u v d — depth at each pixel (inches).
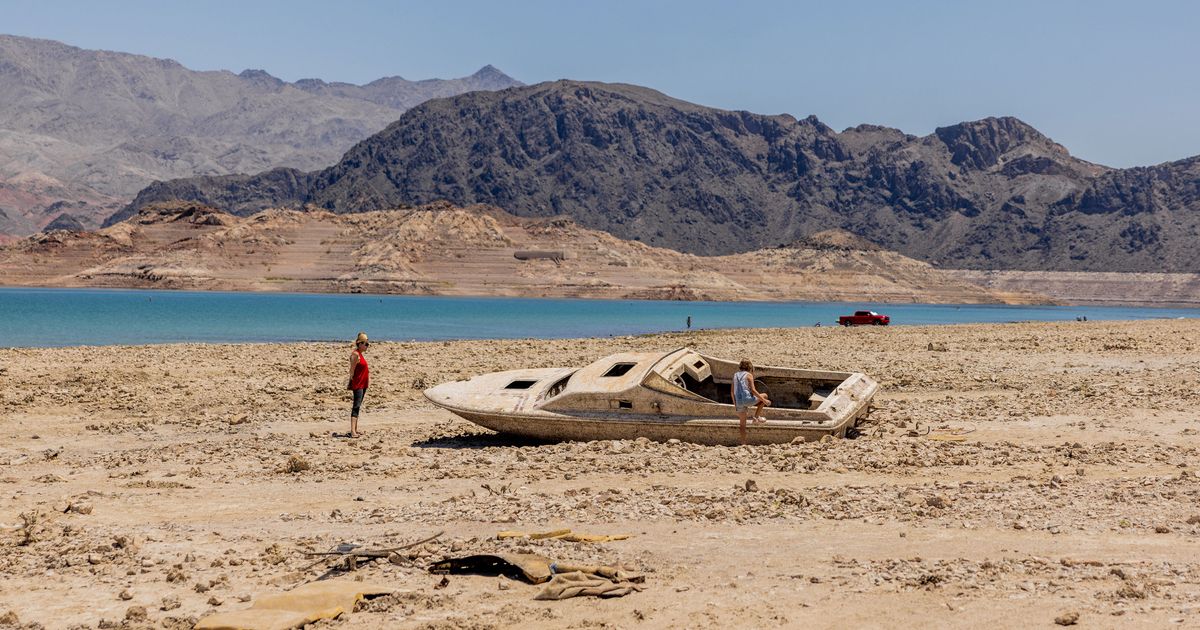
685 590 357.4
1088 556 391.2
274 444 756.6
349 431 827.4
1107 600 331.9
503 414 730.8
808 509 482.3
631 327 4576.8
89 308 6323.8
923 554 400.5
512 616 329.1
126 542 438.0
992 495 505.7
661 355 766.5
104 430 841.5
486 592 359.3
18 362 1326.3
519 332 3902.6
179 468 654.5
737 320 6112.2
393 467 641.0
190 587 376.8
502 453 686.5
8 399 981.2
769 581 366.9
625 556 404.2
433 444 759.1
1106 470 588.4
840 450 656.4
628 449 676.7
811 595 348.8
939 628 311.1
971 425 796.6
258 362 1378.0
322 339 3117.6
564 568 374.3
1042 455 638.5
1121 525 440.5
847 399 733.9
